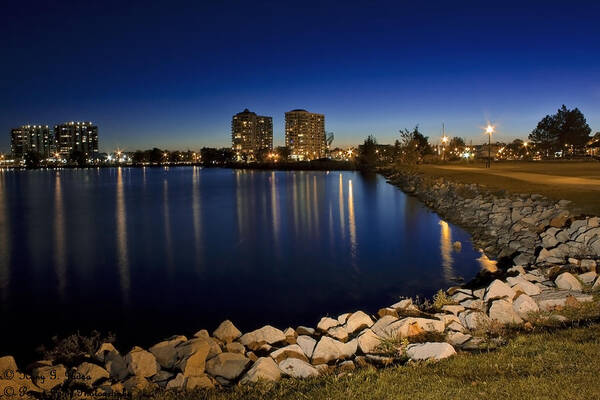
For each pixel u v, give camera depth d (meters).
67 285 19.28
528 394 5.88
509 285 11.25
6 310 16.08
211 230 32.97
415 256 21.97
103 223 38.22
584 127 116.31
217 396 6.67
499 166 77.19
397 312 10.88
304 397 6.33
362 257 22.39
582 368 6.48
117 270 21.73
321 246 25.70
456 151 161.75
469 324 9.59
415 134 125.94
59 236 32.19
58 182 113.75
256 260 22.81
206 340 9.03
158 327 14.16
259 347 9.23
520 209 26.47
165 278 20.02
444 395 6.01
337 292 16.92
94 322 14.74
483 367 6.89
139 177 136.88
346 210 41.66
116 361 8.06
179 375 7.42
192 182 100.06
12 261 24.08
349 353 8.60
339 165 155.62
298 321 14.16
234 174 142.25
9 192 78.12
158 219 39.78
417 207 42.06
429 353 7.68
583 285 11.66
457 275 18.41
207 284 18.77
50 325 14.55
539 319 9.50
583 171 54.66
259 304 15.93
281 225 34.19
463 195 38.75
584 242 17.52
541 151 134.50
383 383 6.51
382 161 146.38
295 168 166.25
